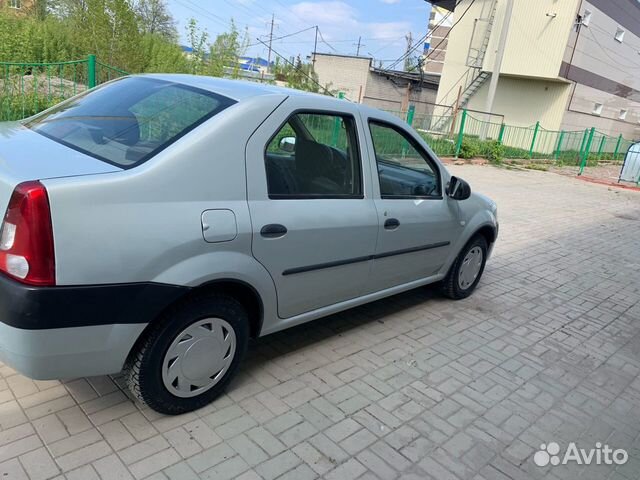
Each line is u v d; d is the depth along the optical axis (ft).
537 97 80.89
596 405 11.23
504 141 77.15
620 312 17.35
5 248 6.79
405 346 12.76
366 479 8.08
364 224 11.04
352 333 13.14
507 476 8.61
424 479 8.25
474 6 81.66
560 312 16.65
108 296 7.23
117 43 34.14
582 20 74.69
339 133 10.87
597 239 28.71
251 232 8.70
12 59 34.30
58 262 6.77
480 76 83.35
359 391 10.49
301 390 10.25
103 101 10.20
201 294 8.47
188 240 7.85
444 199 13.93
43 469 7.42
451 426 9.73
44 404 8.81
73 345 7.20
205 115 8.67
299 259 9.78
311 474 8.02
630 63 97.09
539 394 11.35
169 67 37.27
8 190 6.86
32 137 8.98
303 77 104.22
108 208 7.14
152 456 7.93
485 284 18.51
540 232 28.63
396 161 12.37
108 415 8.72
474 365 12.27
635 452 9.73
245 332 9.41
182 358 8.52
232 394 9.82
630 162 59.93
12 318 6.72
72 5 37.70
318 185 10.32
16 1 57.72
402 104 104.83
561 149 81.56
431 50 123.34
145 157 7.87
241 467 7.97
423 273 14.10
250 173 8.80
